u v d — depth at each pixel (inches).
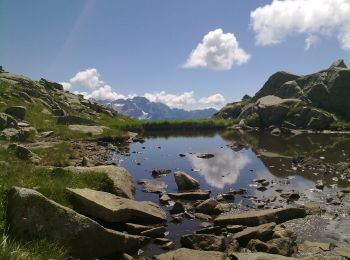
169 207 849.5
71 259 488.1
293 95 4052.7
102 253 544.7
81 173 821.2
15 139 1465.3
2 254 354.3
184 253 548.1
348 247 602.5
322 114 3307.1
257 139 2518.5
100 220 657.0
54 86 3922.2
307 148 1936.5
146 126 3602.4
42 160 1101.7
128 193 855.1
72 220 522.3
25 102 2486.5
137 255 575.2
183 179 1042.1
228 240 647.1
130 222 705.0
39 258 390.6
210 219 767.7
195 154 1738.4
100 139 2055.9
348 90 3671.3
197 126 3809.1
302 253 583.5
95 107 3764.8
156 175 1222.3
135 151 1809.8
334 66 3969.0
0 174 689.0
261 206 859.4
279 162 1488.7
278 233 641.6
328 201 898.1
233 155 1710.1
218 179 1176.8
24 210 498.3
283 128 3157.0
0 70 3282.5
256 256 523.5
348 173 1224.8
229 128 3737.7
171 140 2482.8
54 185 667.4
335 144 2114.9
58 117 2433.6
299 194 974.4
